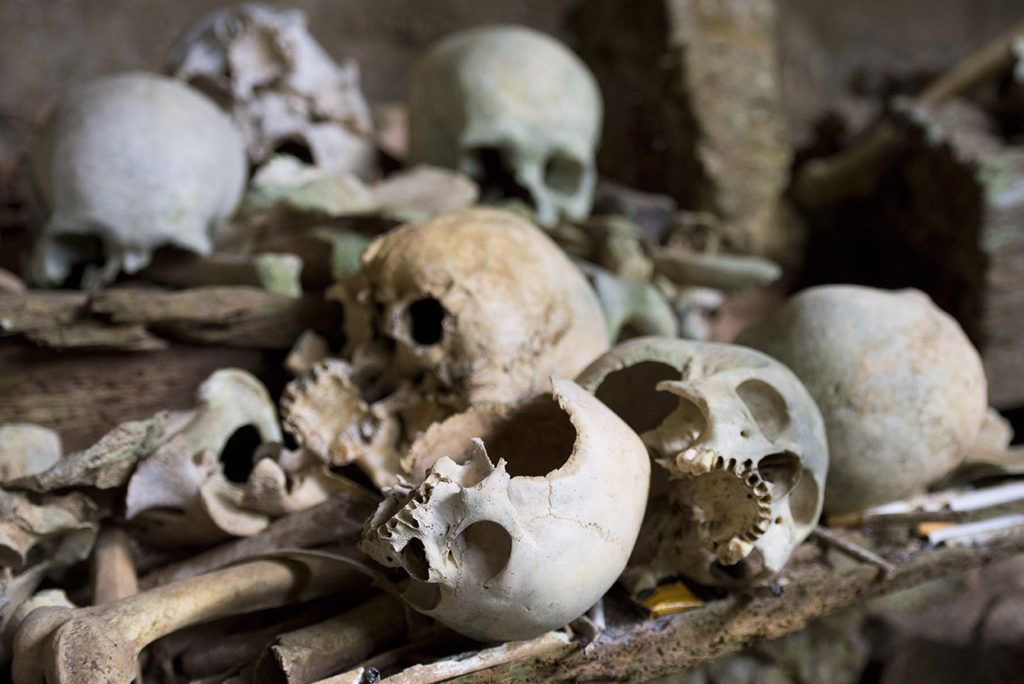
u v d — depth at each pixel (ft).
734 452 3.99
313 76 7.41
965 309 8.05
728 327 8.73
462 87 7.08
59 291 6.08
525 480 3.60
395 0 10.02
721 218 9.04
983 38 12.26
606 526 3.74
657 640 4.39
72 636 3.62
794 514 4.57
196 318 5.53
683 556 4.61
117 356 5.51
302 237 6.15
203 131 5.99
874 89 10.96
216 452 5.03
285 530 4.71
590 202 7.91
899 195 9.27
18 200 7.13
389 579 4.26
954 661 6.39
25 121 8.68
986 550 5.28
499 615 3.72
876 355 5.03
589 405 3.97
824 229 9.72
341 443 4.86
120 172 5.66
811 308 5.21
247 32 7.19
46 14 8.79
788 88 11.20
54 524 4.41
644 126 9.50
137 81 6.05
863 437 5.01
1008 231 7.71
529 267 4.82
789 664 5.66
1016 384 7.99
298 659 3.95
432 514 3.53
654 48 9.26
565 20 10.59
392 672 4.01
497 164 7.76
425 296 4.75
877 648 5.98
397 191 6.61
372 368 5.05
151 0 9.18
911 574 5.09
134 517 4.76
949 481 5.69
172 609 4.02
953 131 8.46
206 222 6.07
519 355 4.68
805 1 11.41
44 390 5.37
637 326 6.61
